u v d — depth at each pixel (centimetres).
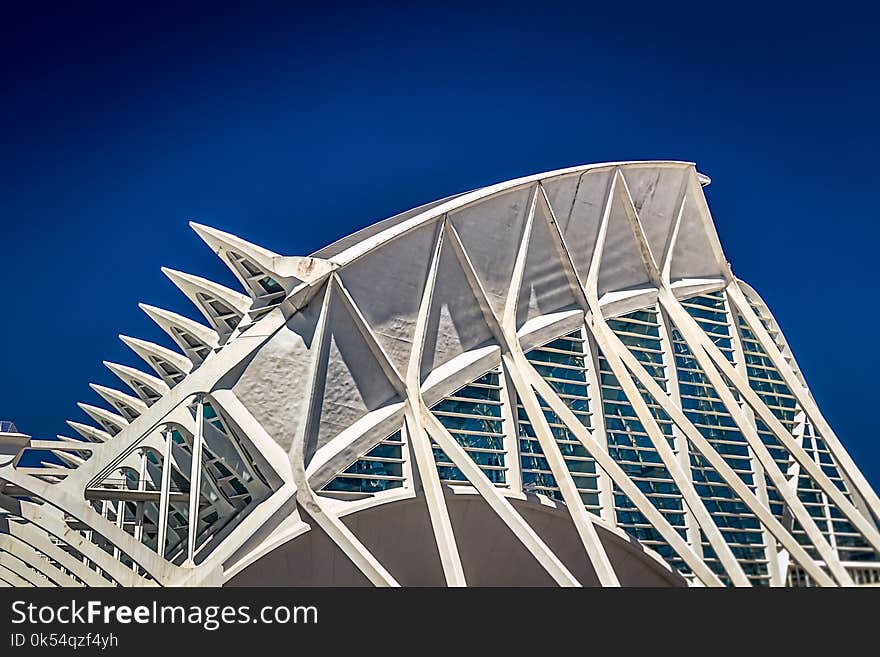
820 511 3716
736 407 3225
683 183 3884
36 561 2077
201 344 3328
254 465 2577
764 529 3478
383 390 2836
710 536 2791
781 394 3891
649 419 3017
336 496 2627
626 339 3512
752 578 3400
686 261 3881
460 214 3130
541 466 3064
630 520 3191
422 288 2989
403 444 2803
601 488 3162
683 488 2883
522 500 2905
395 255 2938
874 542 2991
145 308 3300
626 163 3634
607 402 3334
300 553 2461
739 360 3816
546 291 3341
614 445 3275
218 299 3011
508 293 3192
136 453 3272
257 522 2384
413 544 2756
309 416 2598
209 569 2241
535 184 3306
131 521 3266
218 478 2802
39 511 2123
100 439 3797
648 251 3653
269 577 2409
